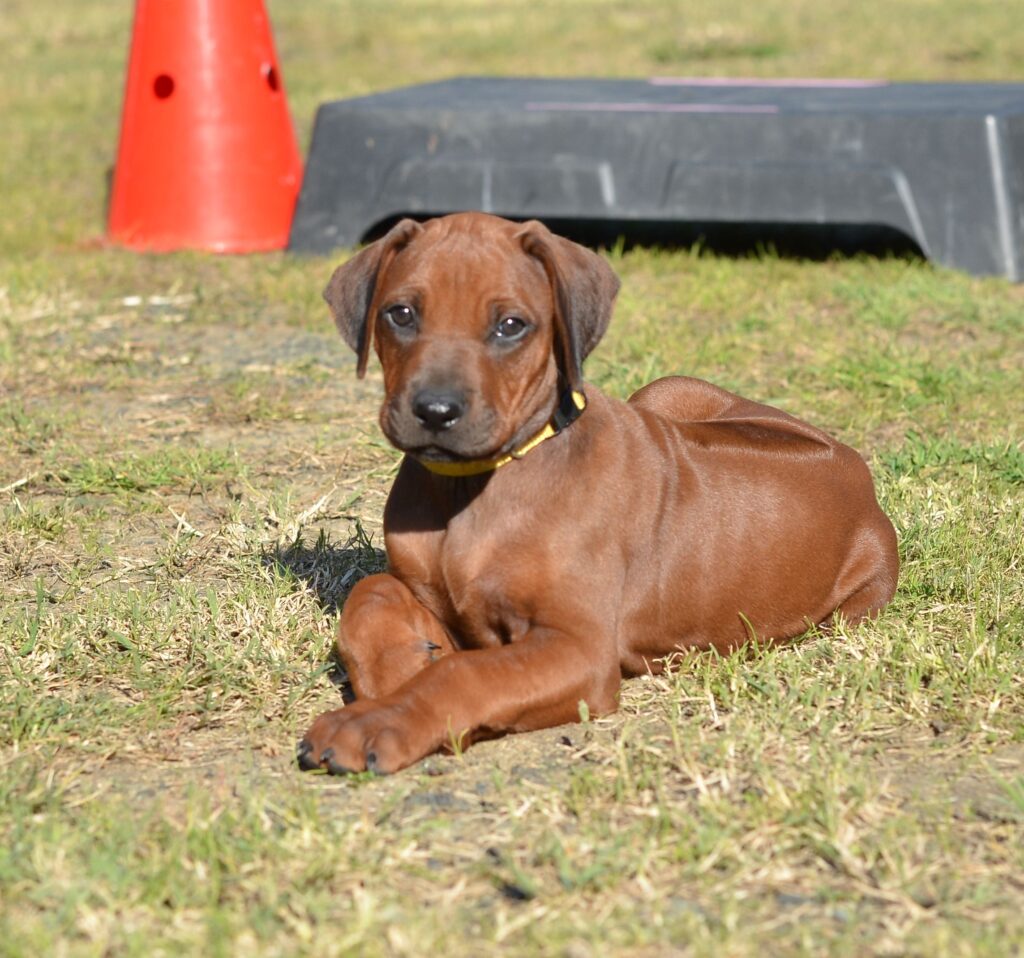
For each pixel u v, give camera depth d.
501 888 3.68
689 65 23.28
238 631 5.34
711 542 5.00
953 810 4.07
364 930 3.42
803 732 4.53
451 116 11.61
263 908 3.52
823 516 5.31
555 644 4.47
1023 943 3.43
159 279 11.38
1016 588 5.63
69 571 6.05
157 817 4.03
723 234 12.78
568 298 4.54
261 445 7.79
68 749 4.48
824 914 3.58
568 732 4.54
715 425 5.43
